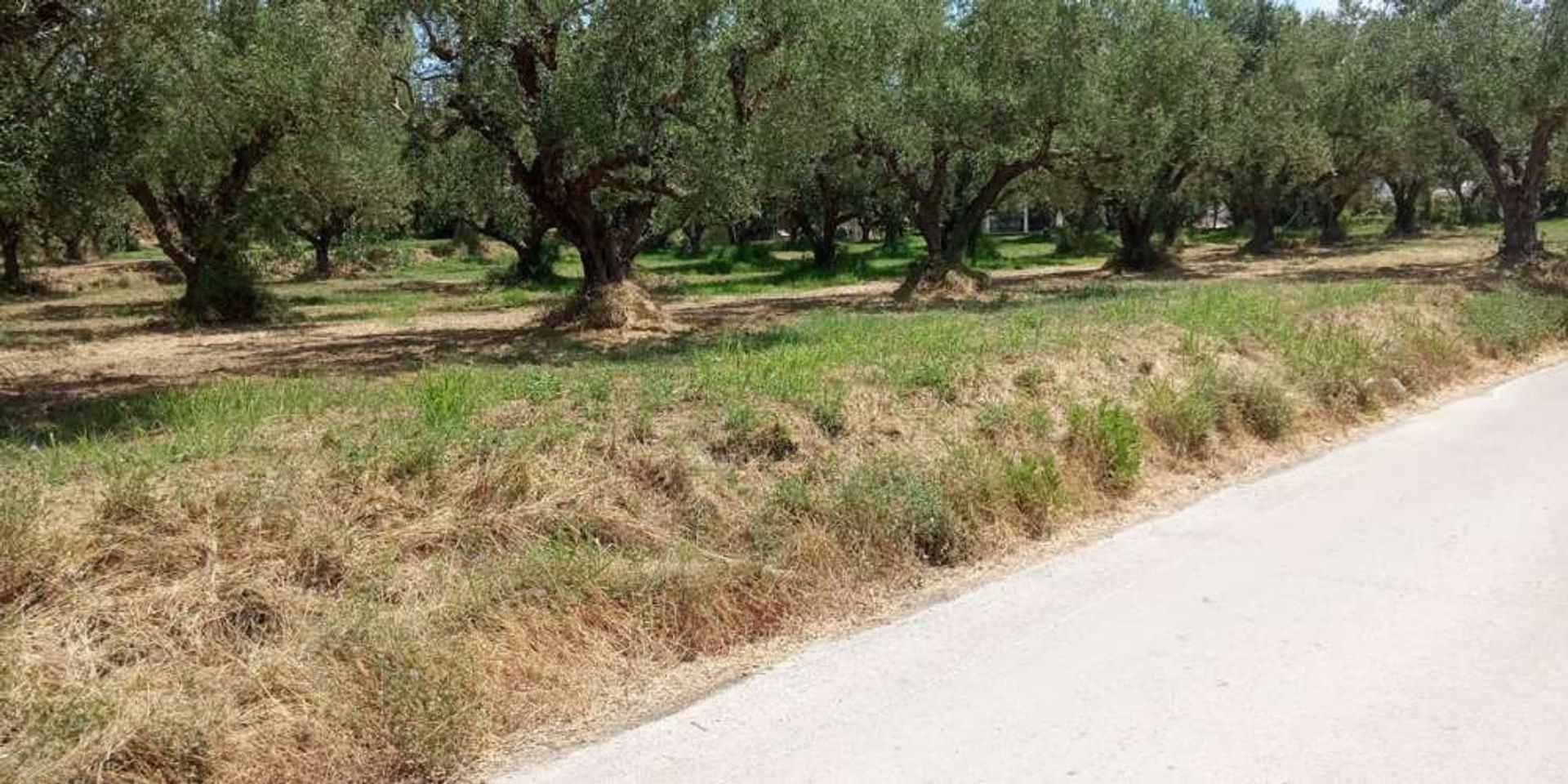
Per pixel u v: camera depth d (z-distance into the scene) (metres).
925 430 7.72
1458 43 21.45
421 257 48.91
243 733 3.96
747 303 24.30
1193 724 4.20
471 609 4.78
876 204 35.50
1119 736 4.13
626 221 18.97
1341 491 7.75
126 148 12.65
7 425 8.68
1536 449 8.81
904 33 19.05
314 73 17.50
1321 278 25.02
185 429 7.30
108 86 11.87
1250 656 4.84
